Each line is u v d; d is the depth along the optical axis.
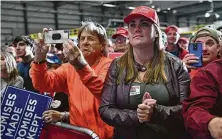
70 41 1.53
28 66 3.20
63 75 1.83
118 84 1.47
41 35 1.65
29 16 15.20
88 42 1.75
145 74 1.43
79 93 1.72
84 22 1.85
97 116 1.68
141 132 1.41
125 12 18.92
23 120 1.69
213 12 18.72
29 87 2.97
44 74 1.71
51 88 1.77
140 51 1.46
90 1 15.92
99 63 1.78
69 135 1.69
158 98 1.38
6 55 2.55
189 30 10.22
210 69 1.15
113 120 1.40
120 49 4.23
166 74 1.41
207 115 1.03
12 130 1.67
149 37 1.42
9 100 1.67
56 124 1.71
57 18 16.25
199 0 16.17
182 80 1.40
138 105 1.31
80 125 1.69
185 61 1.78
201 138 1.06
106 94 1.49
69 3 16.14
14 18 14.68
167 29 3.82
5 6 14.27
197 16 20.42
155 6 17.67
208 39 1.86
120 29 4.32
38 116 1.71
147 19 1.40
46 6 15.77
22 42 3.33
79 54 1.53
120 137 1.51
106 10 18.14
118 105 1.45
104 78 1.65
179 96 1.38
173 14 20.50
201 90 1.13
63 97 2.16
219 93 1.12
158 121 1.30
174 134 1.39
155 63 1.44
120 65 1.50
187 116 1.11
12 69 2.55
